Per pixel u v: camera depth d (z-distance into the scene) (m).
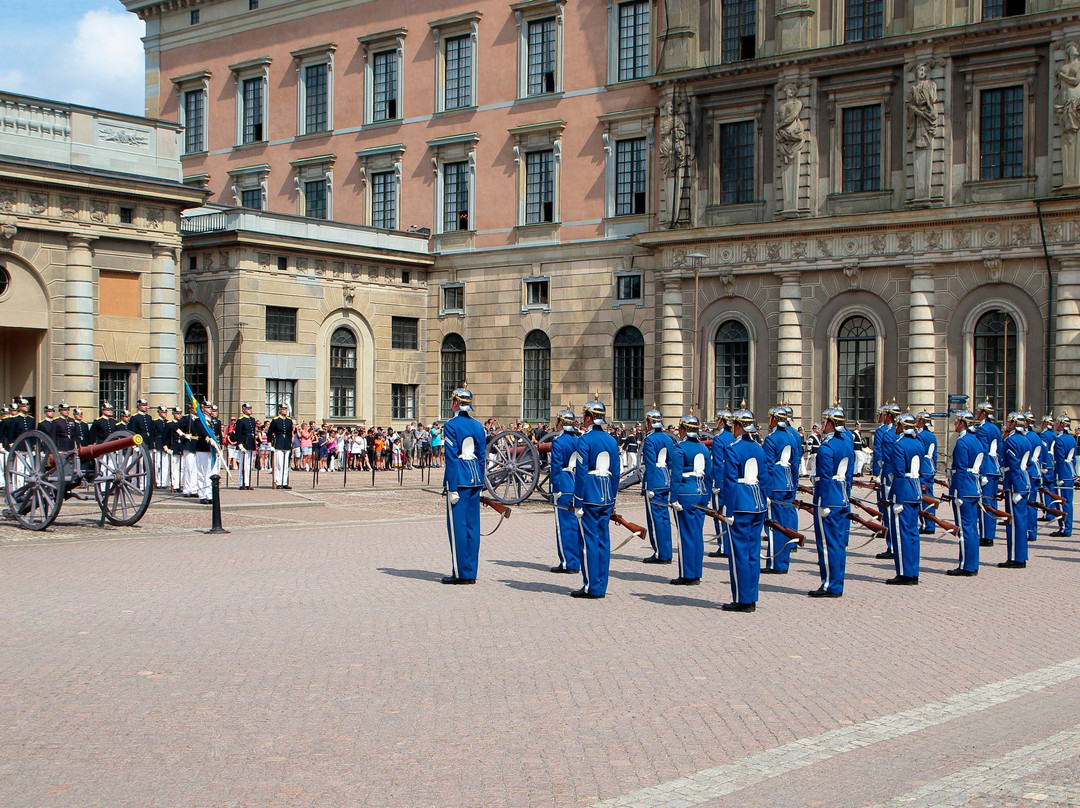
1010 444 21.94
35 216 38.22
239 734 9.93
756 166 48.53
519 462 32.81
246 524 26.81
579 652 13.33
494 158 56.34
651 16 51.38
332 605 16.06
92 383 39.56
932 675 12.53
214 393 50.31
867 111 46.25
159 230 41.44
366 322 55.31
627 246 52.16
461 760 9.30
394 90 59.50
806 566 22.02
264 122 63.72
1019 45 42.66
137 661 12.52
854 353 46.41
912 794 8.59
